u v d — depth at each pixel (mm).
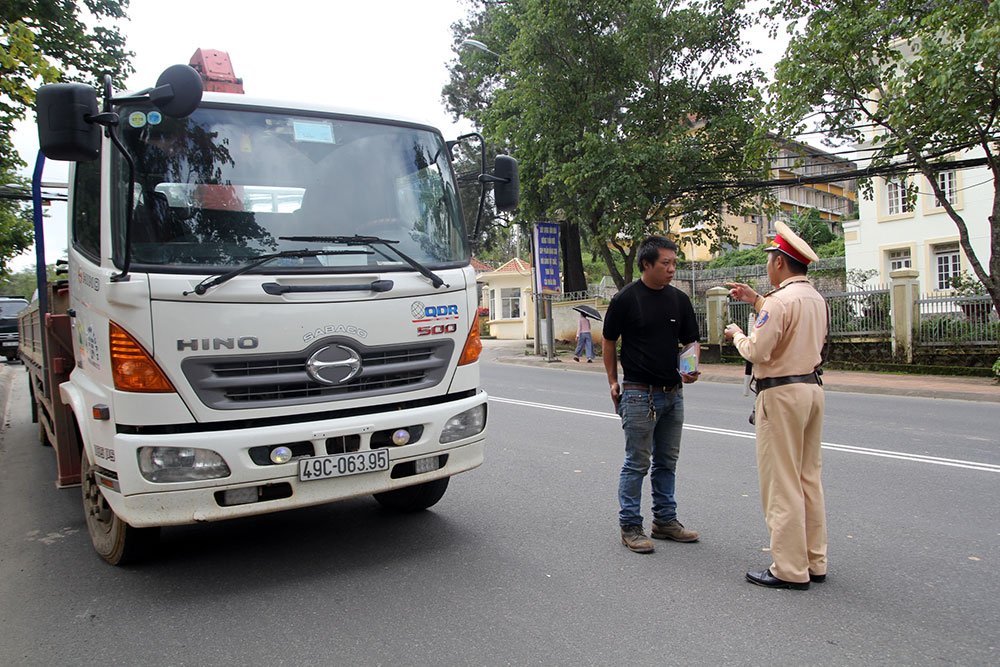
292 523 5512
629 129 18641
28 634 3742
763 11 14680
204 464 3877
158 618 3891
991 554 4617
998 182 13422
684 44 17984
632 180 17172
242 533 5305
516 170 5379
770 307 4051
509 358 23828
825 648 3396
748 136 17594
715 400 12500
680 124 18672
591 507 5777
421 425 4500
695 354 4719
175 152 4148
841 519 5379
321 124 4621
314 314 4148
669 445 4914
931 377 15375
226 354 3936
